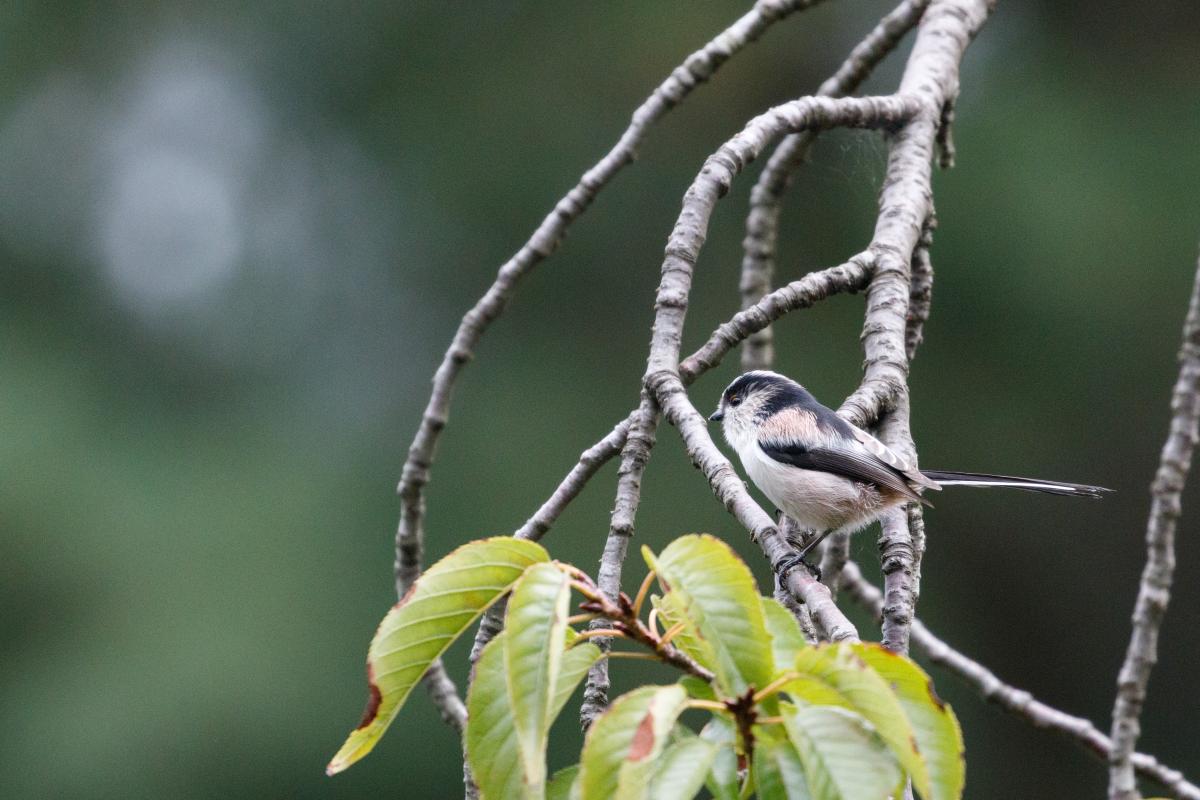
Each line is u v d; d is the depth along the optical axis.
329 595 13.98
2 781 12.73
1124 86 15.19
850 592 6.70
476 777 3.11
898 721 2.73
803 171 15.27
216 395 15.92
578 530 14.43
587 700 3.96
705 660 3.22
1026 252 14.43
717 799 2.94
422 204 16.53
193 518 14.23
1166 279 14.33
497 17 16.62
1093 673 15.21
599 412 15.54
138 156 17.02
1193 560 15.06
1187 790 5.13
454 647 13.15
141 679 13.03
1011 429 14.95
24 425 14.54
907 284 5.77
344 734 13.32
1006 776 14.62
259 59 17.03
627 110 16.19
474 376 15.87
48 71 17.06
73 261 16.50
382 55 16.75
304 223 16.80
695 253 5.24
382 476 15.27
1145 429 14.80
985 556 15.40
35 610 13.50
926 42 6.93
